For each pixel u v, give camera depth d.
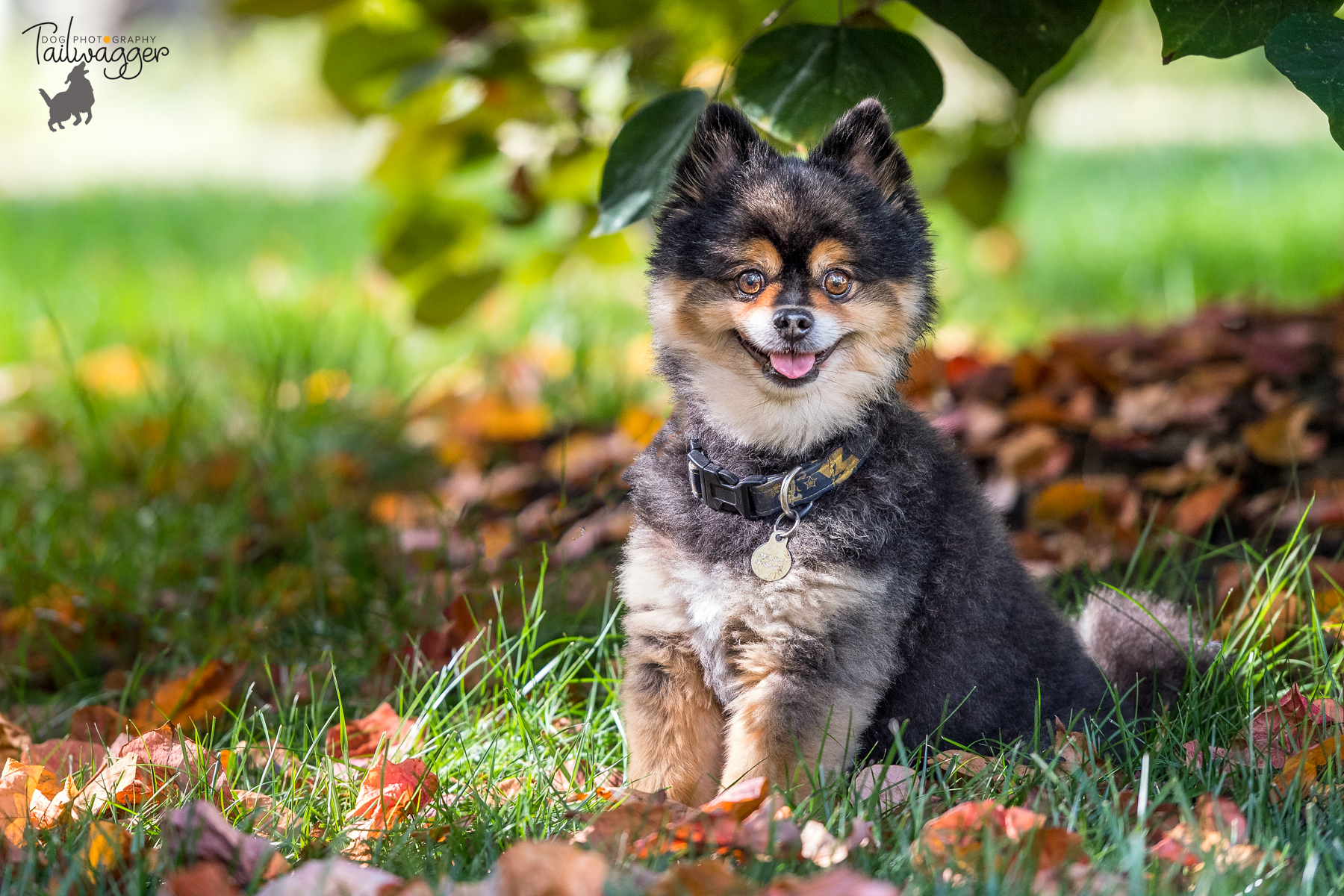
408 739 3.98
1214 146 17.53
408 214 7.29
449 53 6.53
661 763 3.77
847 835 3.18
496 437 7.35
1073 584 5.05
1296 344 6.73
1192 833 3.03
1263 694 4.11
